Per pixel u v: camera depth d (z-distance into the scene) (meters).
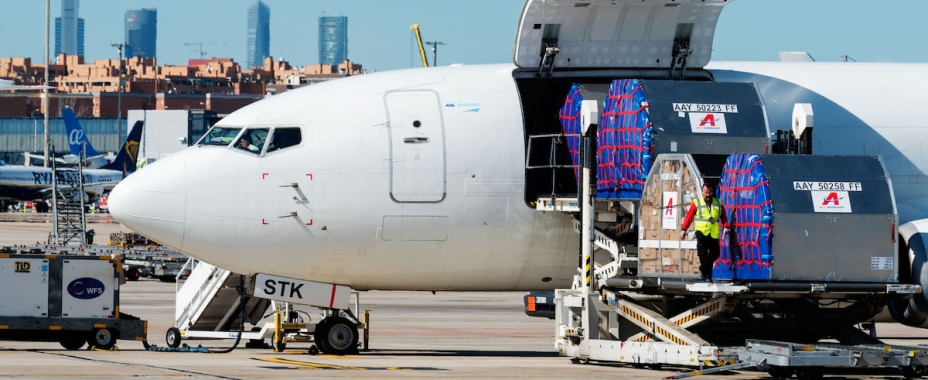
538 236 90.81
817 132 92.69
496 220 89.81
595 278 86.50
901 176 93.31
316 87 93.25
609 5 90.25
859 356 74.81
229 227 87.94
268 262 89.44
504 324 138.12
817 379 78.62
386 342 112.62
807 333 88.25
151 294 175.25
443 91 91.69
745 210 77.12
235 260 89.38
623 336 87.25
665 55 93.56
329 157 88.44
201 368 79.00
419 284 93.00
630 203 85.06
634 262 84.38
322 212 88.12
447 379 74.56
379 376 75.62
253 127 89.62
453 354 98.25
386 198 88.50
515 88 92.00
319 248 88.94
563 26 91.56
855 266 77.06
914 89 95.44
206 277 99.25
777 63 98.12
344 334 93.12
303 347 103.31
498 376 77.19
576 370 82.06
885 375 81.31
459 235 89.75
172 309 147.62
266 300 101.94
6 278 94.75
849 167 78.50
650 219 81.06
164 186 87.94
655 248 80.69
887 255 77.50
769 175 76.69
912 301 83.44
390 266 90.50
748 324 86.31
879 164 79.19
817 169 77.88
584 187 83.88
